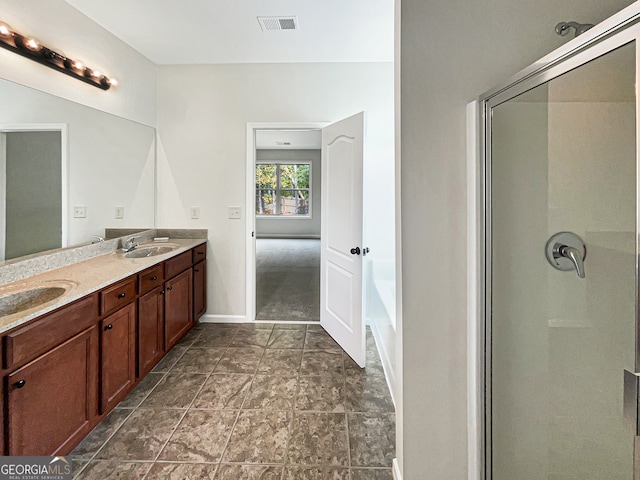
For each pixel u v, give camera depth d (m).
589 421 1.35
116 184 3.00
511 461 1.44
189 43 3.06
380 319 3.07
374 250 3.80
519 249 1.40
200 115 3.53
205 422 2.02
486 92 1.38
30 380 1.42
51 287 1.85
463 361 1.49
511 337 1.42
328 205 3.25
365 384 2.45
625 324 1.25
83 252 2.54
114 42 2.92
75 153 2.54
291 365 2.72
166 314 2.70
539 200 1.36
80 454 1.76
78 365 1.71
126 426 1.98
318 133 7.43
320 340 3.20
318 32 2.86
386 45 3.10
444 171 1.46
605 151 1.20
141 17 2.63
